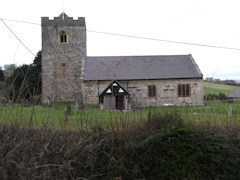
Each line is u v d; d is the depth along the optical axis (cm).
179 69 2411
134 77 2300
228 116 709
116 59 2591
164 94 2312
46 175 473
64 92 2802
